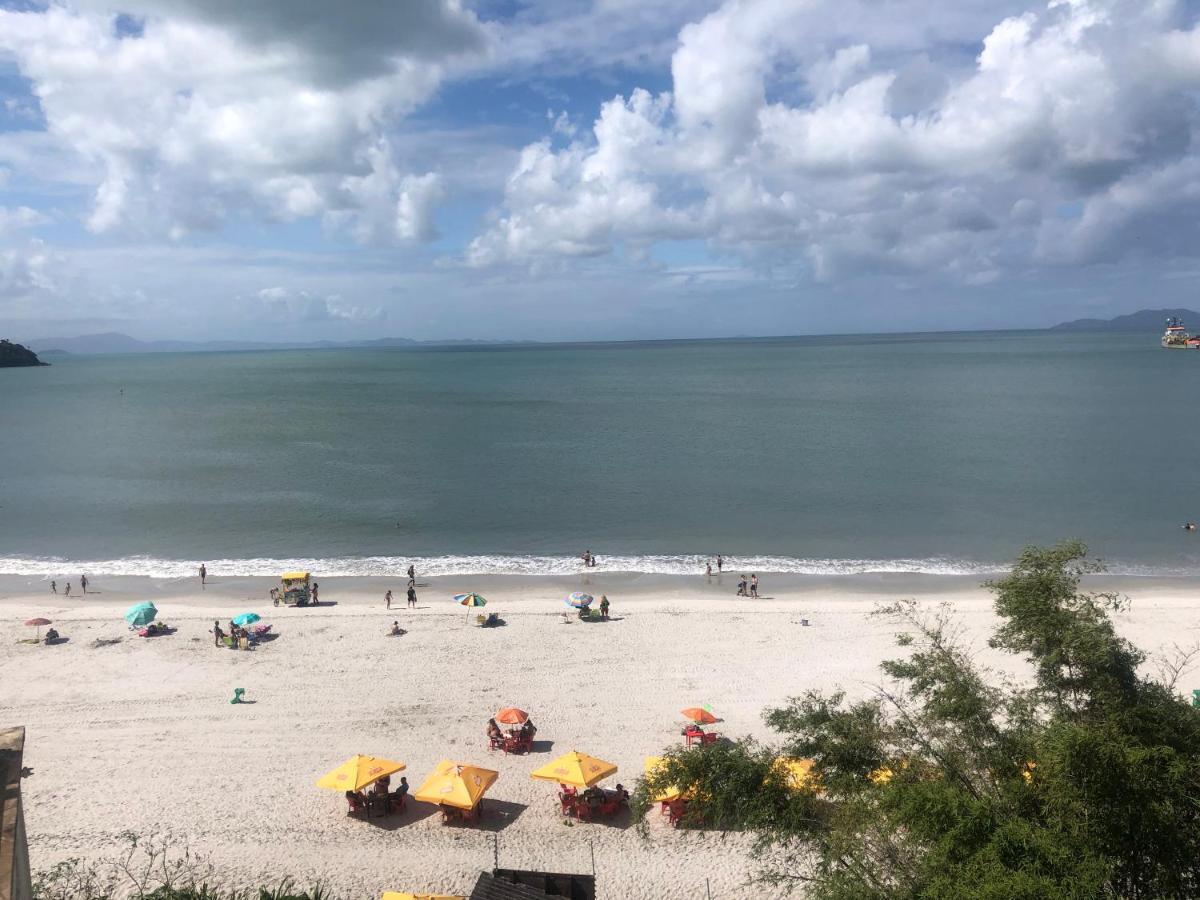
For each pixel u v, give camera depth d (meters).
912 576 47.25
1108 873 10.28
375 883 20.22
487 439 101.50
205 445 99.12
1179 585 44.47
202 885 17.52
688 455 86.38
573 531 58.00
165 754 26.28
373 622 38.47
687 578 47.34
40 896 18.16
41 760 25.77
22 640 36.03
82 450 95.69
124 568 50.03
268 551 53.75
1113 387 145.38
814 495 66.94
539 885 17.97
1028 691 15.32
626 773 25.27
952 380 171.50
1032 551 16.69
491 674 32.47
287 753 26.47
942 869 11.05
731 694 30.42
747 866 20.69
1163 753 11.39
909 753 14.16
